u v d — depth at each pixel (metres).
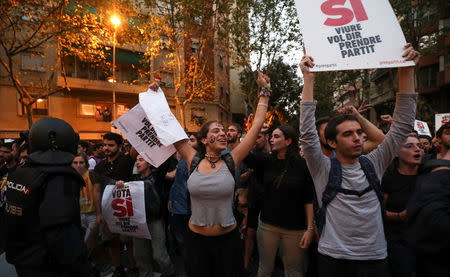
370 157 1.99
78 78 16.41
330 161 2.00
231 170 2.21
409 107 1.90
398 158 2.65
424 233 1.52
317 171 2.02
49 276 1.77
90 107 17.28
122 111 18.30
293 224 2.72
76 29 9.71
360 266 1.77
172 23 13.48
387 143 1.95
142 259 3.44
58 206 1.71
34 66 15.41
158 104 2.36
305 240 2.59
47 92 9.91
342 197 1.84
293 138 2.84
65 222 1.70
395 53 1.84
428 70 19.62
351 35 1.91
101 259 4.27
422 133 5.24
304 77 1.96
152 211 3.36
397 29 1.87
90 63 16.81
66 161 1.88
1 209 3.37
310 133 1.96
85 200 3.88
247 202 3.87
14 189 1.84
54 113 16.09
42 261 1.75
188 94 17.62
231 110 27.55
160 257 3.50
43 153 1.86
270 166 2.96
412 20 14.18
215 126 2.29
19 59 15.00
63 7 9.16
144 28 12.95
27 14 8.58
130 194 3.24
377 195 1.86
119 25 12.07
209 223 2.13
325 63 1.90
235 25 15.32
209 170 2.20
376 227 1.81
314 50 1.93
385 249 1.83
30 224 1.77
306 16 1.98
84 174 3.96
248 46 15.91
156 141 2.44
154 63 18.19
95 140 17.30
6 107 14.79
